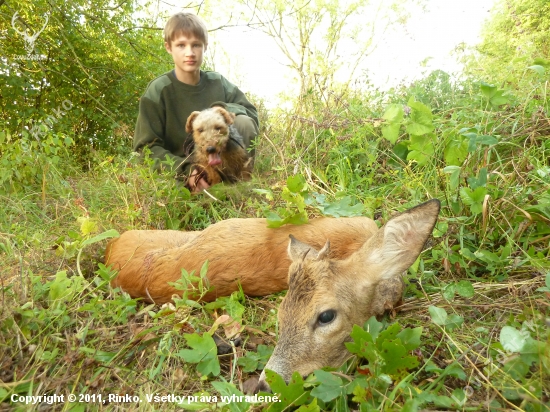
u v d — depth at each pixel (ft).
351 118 4.19
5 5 5.66
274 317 2.25
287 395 1.57
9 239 2.89
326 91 5.09
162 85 4.86
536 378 1.53
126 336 2.12
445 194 2.80
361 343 1.61
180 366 1.98
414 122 2.86
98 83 6.91
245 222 2.48
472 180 2.61
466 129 2.72
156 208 3.54
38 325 1.94
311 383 1.67
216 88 5.12
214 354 1.93
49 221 3.51
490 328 2.03
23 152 4.15
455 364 1.68
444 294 2.15
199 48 4.83
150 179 3.74
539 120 3.17
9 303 1.95
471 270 2.50
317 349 1.77
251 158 4.51
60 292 2.11
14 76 5.87
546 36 5.49
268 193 2.99
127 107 7.39
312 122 4.01
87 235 2.70
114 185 3.98
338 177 3.61
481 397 1.62
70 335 2.04
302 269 1.86
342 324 1.81
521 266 2.40
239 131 4.81
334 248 2.33
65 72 6.81
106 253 2.67
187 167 4.54
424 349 1.95
